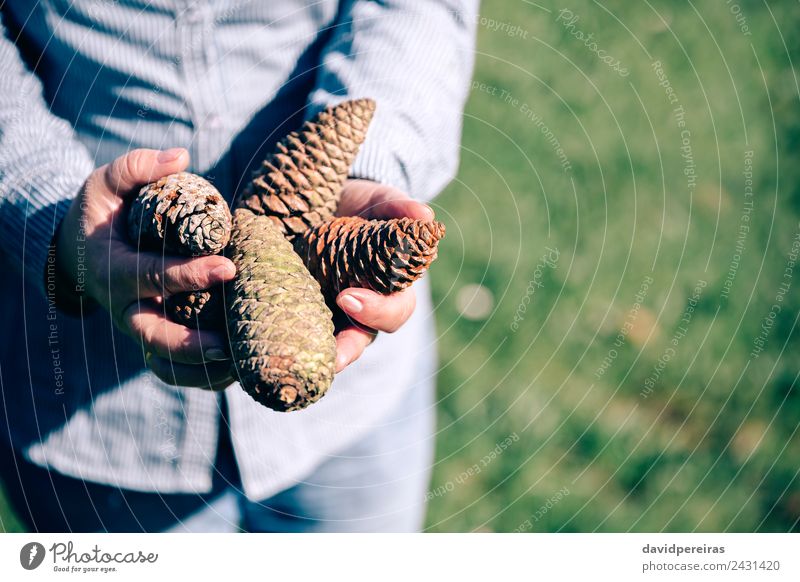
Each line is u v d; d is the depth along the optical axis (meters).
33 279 1.29
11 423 1.53
